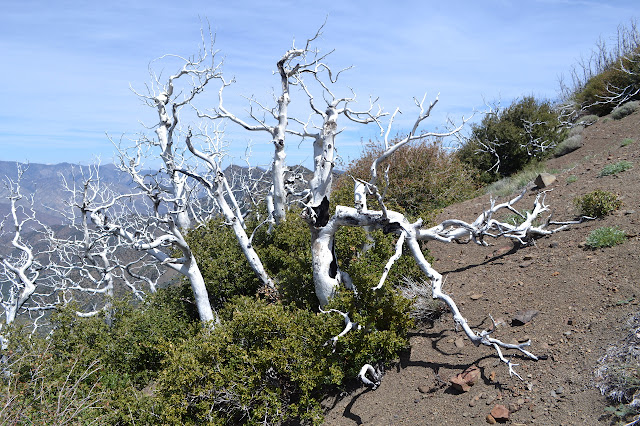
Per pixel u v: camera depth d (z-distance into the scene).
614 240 6.94
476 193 14.66
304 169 14.35
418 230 7.50
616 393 4.52
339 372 6.45
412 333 7.27
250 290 11.45
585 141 15.90
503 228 9.03
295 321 7.33
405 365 6.66
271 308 7.32
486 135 17.33
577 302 6.08
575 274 6.67
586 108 19.78
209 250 11.93
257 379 6.88
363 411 6.27
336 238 9.01
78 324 10.34
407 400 6.06
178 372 7.14
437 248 10.00
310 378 6.48
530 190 11.76
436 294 6.45
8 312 11.46
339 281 7.88
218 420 6.71
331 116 8.21
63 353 9.51
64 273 13.46
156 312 11.08
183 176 12.81
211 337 7.46
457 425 5.26
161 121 12.16
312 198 7.97
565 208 9.13
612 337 5.21
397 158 13.66
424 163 13.76
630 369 4.62
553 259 7.38
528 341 5.43
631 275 6.05
